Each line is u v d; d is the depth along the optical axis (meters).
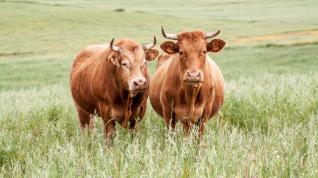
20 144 11.65
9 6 106.44
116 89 12.89
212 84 12.77
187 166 8.81
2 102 21.81
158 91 13.82
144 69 12.79
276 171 8.71
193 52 11.94
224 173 8.38
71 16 97.00
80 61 15.72
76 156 10.23
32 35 79.81
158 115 15.22
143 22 94.50
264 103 14.94
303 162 9.17
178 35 12.40
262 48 58.75
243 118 14.11
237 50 58.41
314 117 12.59
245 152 9.48
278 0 134.25
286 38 68.62
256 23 93.50
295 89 16.62
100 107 13.57
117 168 9.21
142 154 9.86
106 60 13.14
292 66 45.53
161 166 9.24
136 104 13.30
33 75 47.59
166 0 139.25
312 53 52.31
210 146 10.87
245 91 17.19
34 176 9.12
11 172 9.95
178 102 12.70
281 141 10.44
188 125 12.66
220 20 100.00
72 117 16.20
